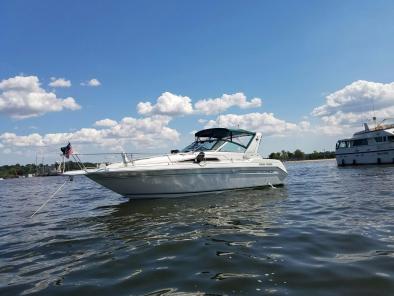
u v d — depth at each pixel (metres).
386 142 31.38
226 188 12.84
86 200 13.89
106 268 4.92
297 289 3.79
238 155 13.70
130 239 6.54
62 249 6.18
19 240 7.13
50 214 10.63
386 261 4.53
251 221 7.68
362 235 5.90
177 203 10.65
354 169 28.08
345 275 4.11
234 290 3.87
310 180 18.88
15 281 4.63
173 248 5.75
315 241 5.72
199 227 7.25
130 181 10.90
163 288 4.05
